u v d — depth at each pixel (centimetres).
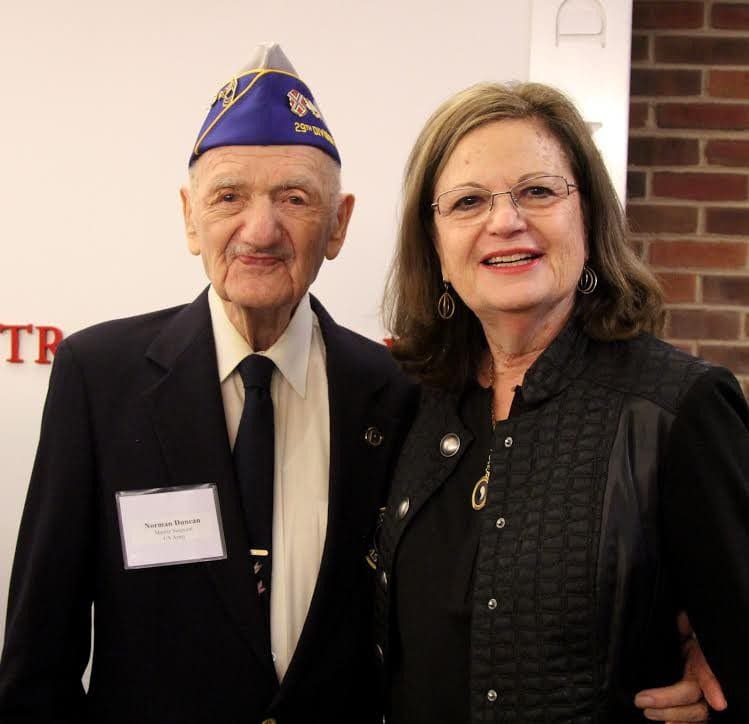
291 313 138
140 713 121
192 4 210
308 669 125
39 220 212
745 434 106
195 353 132
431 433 129
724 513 101
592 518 103
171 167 212
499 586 107
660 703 103
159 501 124
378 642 127
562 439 110
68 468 123
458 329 133
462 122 117
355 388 140
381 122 210
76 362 130
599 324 117
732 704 100
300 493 133
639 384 109
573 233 114
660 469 104
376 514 135
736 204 235
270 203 123
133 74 211
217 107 129
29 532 124
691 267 236
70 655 125
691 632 112
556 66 206
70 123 212
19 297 213
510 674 104
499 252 113
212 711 121
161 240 212
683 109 235
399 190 210
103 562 124
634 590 101
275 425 135
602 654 101
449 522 120
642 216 237
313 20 210
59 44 211
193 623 122
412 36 209
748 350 236
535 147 113
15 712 117
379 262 211
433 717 114
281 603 127
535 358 122
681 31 235
